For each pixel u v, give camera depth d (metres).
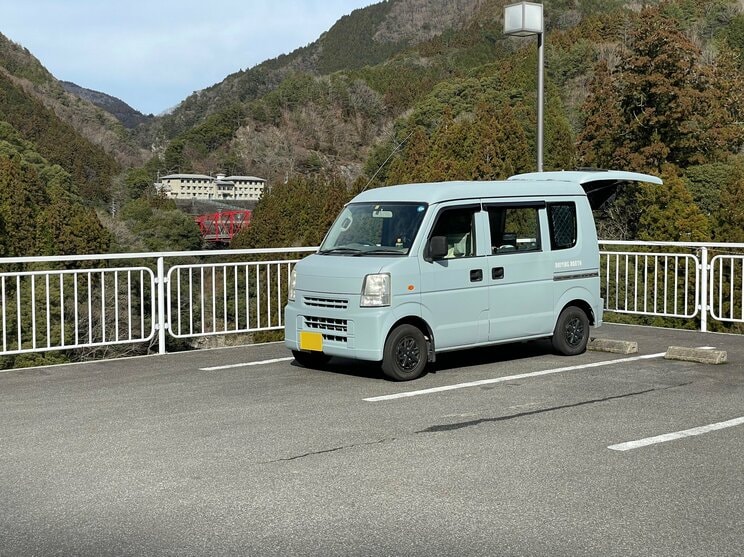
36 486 4.67
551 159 62.25
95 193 115.56
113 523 4.07
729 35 84.44
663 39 44.56
